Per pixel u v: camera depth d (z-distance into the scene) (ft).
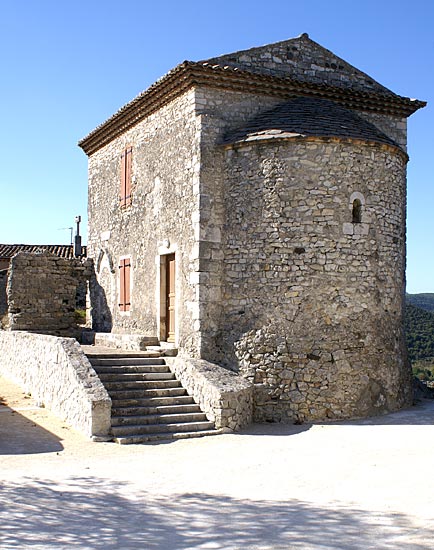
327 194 40.98
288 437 35.06
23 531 19.79
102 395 34.99
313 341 40.27
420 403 46.96
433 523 20.13
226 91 44.16
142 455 30.94
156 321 48.83
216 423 36.73
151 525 20.52
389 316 43.24
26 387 47.57
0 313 71.20
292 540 18.94
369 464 28.32
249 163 42.27
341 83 48.70
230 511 21.93
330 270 40.75
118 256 57.21
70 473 27.32
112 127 57.57
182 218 45.14
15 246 116.26
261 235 41.55
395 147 43.42
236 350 41.47
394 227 43.80
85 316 76.28
